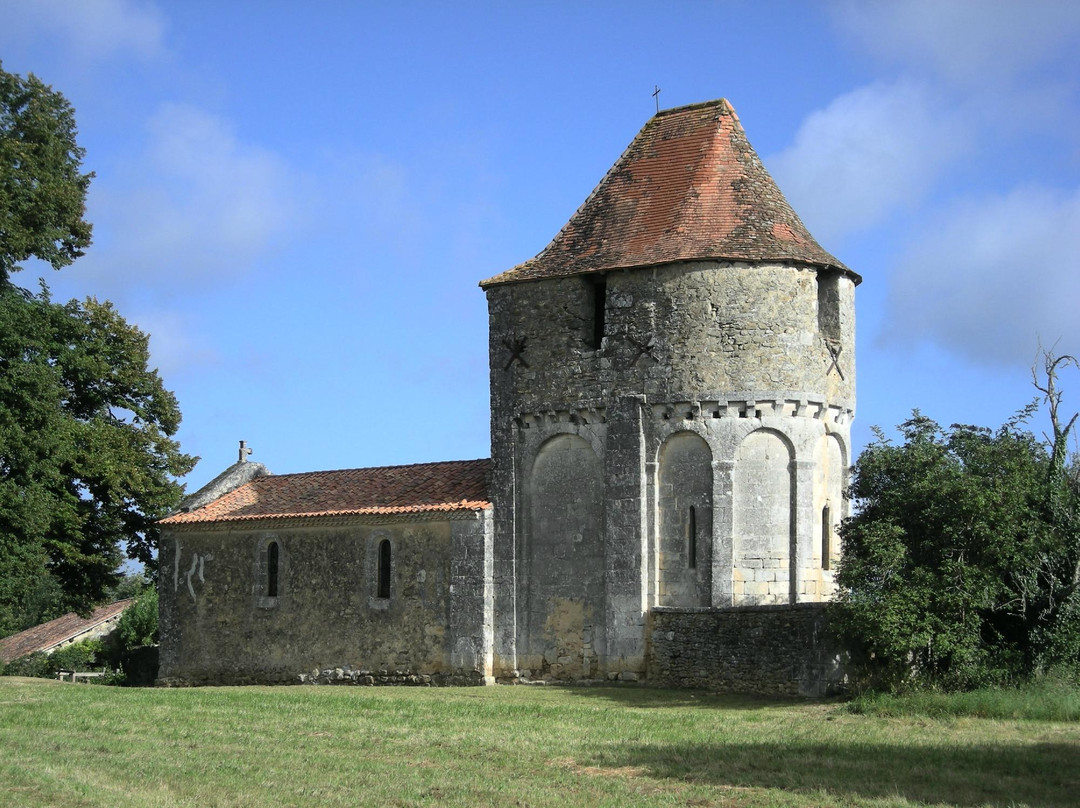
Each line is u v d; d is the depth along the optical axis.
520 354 41.97
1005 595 34.59
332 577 44.31
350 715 33.03
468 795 22.83
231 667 45.94
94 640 75.75
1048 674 34.00
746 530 38.84
